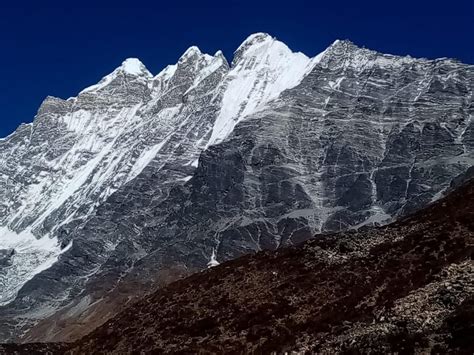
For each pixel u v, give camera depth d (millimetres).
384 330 51062
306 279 74375
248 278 79125
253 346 64812
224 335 68938
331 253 79438
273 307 70750
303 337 61531
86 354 77375
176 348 69938
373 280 68938
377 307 60094
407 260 70438
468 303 49969
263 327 67625
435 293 54594
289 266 79250
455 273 59562
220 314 73812
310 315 67125
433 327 49250
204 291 80875
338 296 69125
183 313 76625
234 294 77188
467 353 44375
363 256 75812
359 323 57750
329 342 55875
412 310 53062
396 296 61156
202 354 66188
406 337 49000
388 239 79062
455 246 68750
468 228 71750
